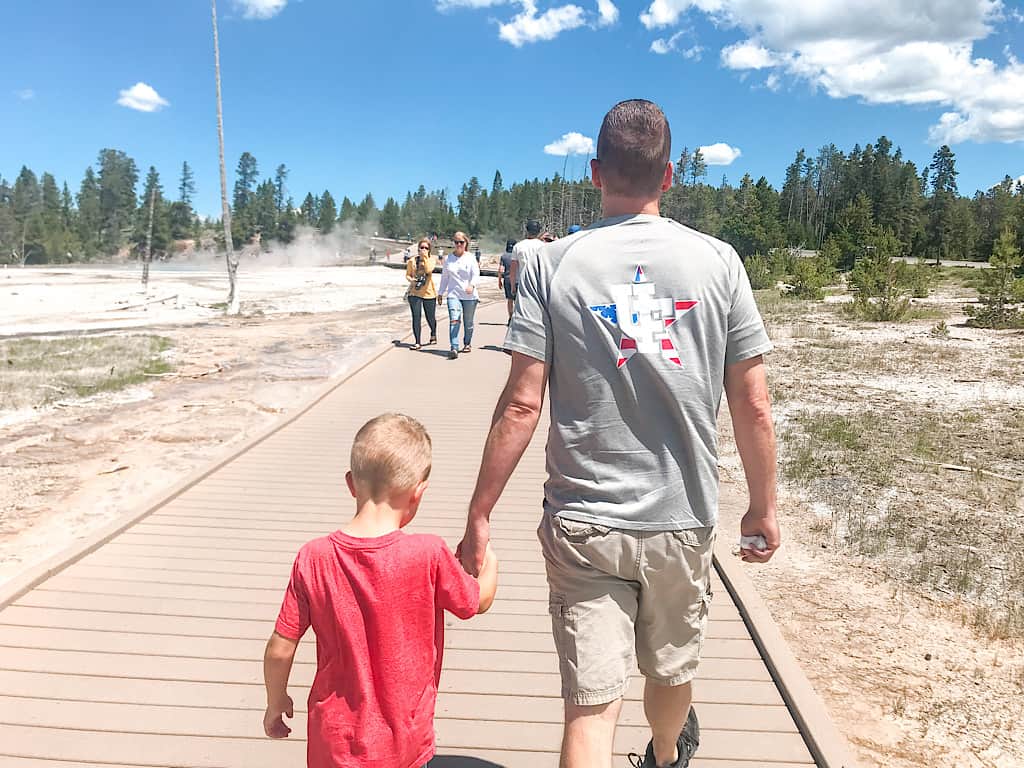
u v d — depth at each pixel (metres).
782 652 3.77
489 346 13.96
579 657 2.05
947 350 14.41
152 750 3.05
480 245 153.12
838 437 8.38
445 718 3.30
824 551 5.49
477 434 8.13
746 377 2.13
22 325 20.56
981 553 5.43
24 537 5.73
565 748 2.04
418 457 2.16
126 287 36.94
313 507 5.86
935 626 4.40
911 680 3.83
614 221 2.16
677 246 2.08
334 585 2.04
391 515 2.17
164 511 5.73
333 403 9.53
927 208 115.06
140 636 3.89
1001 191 109.06
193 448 8.19
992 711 3.59
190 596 4.34
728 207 101.88
